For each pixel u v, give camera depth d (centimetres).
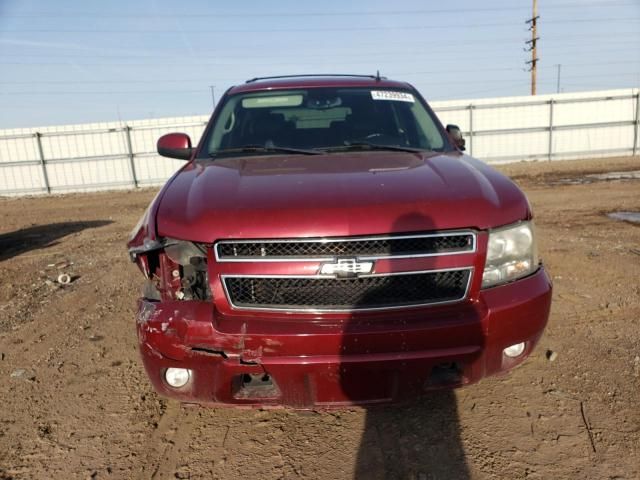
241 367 214
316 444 257
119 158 2145
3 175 2130
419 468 237
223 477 236
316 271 214
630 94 2269
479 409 280
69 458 253
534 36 3694
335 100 369
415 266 217
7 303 498
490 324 221
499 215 230
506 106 2267
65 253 736
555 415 272
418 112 370
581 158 2323
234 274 219
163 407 296
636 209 928
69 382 331
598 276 501
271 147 327
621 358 330
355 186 238
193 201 241
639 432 256
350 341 211
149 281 243
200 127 2128
